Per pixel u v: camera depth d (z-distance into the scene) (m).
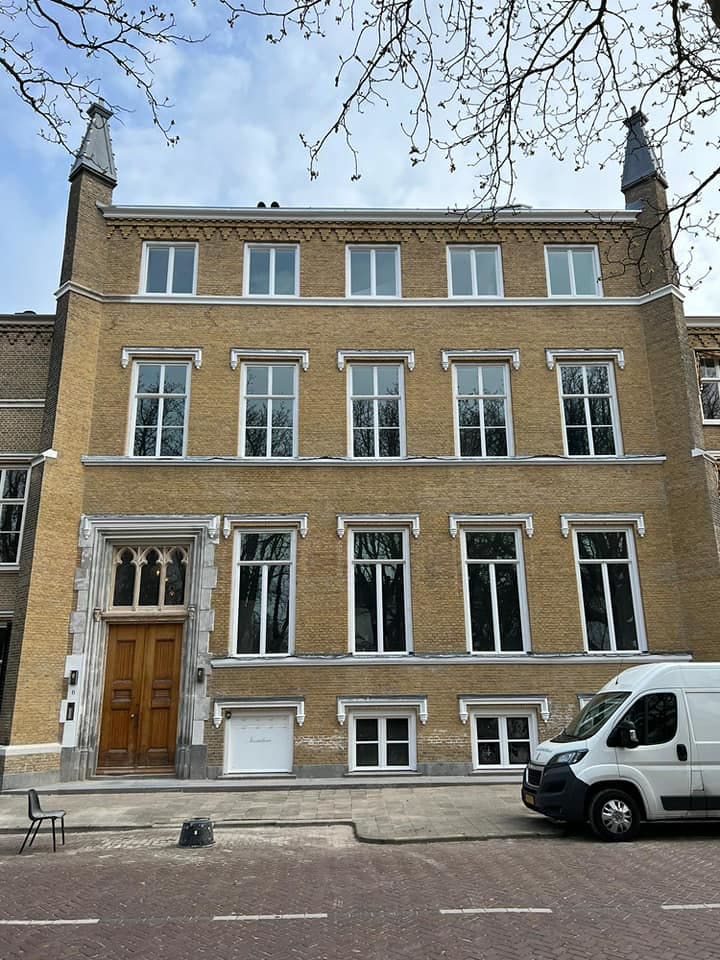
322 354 17.39
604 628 16.05
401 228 18.39
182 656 15.39
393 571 16.20
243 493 16.27
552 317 17.84
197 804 12.43
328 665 15.29
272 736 15.02
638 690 9.93
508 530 16.52
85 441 16.45
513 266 18.30
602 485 16.72
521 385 17.42
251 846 9.34
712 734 9.70
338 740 14.91
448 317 17.75
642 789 9.45
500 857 8.51
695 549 16.11
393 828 10.16
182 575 16.09
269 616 15.76
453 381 17.45
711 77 6.97
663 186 18.67
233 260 18.03
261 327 17.48
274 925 6.13
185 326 17.39
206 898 6.96
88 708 14.95
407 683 15.27
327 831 10.32
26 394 17.80
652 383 17.48
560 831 9.84
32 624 14.79
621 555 16.53
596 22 6.94
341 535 16.08
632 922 6.06
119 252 17.88
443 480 16.56
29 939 5.85
